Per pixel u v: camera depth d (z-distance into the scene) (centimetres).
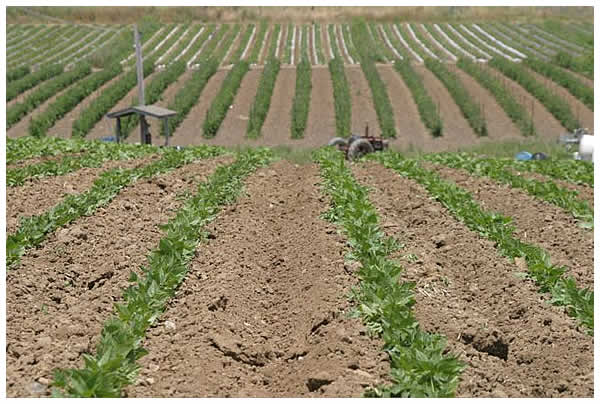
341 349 643
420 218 1173
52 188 1277
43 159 1661
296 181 1620
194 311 734
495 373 657
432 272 886
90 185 1334
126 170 1402
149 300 718
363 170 1775
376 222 1023
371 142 2295
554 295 775
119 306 675
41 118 3061
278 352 696
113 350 586
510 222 1170
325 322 716
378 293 738
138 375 585
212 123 3061
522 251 915
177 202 1232
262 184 1513
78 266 848
